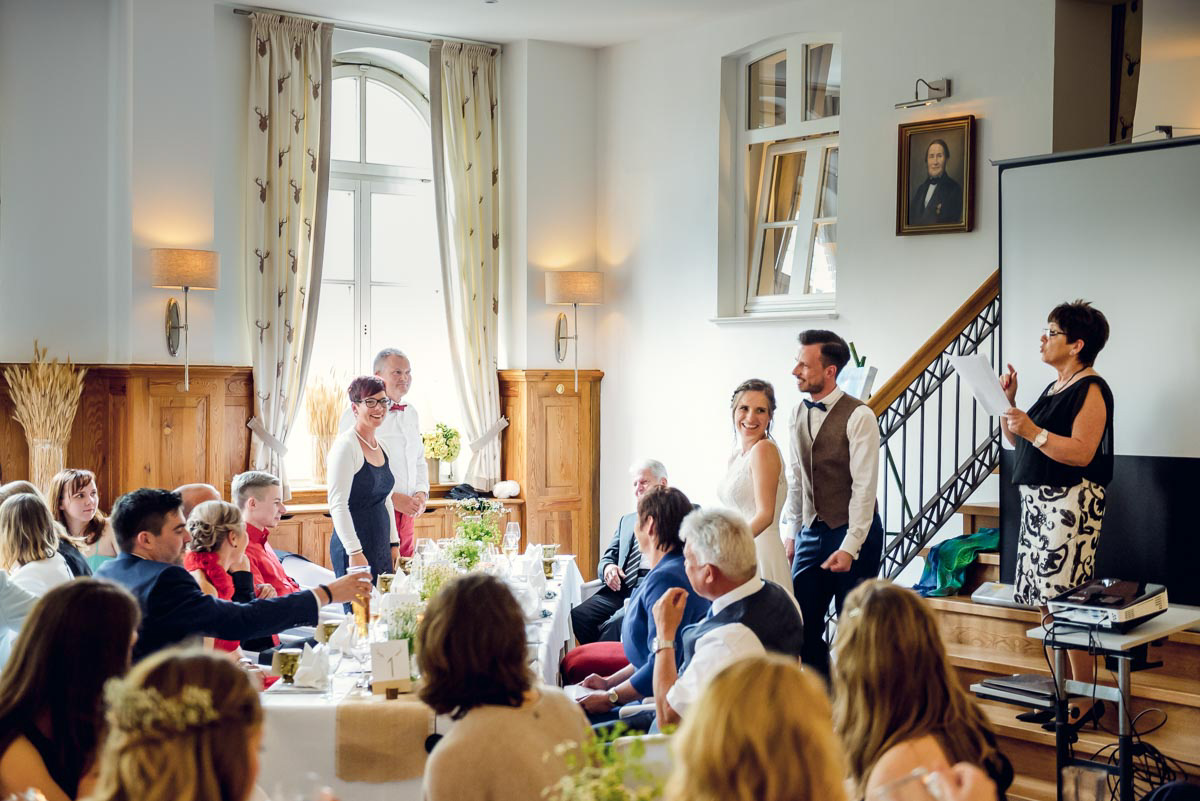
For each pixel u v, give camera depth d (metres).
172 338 7.02
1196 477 4.74
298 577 6.58
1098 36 6.25
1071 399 4.29
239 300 7.54
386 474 5.76
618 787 1.81
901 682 2.10
